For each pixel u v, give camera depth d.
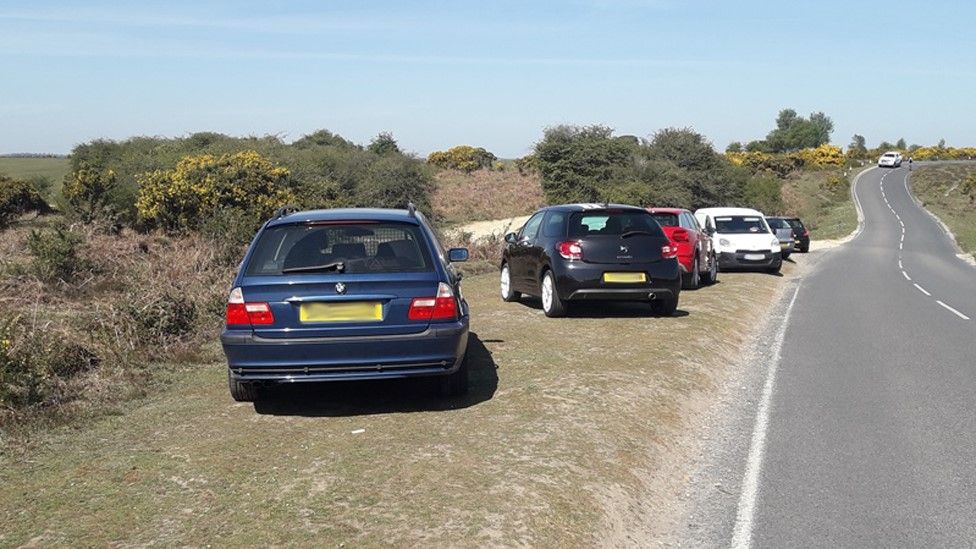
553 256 11.82
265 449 5.80
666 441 6.54
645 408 7.16
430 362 6.56
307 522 4.58
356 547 4.29
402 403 7.08
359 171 43.72
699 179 50.28
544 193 50.88
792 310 15.37
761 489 5.68
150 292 9.98
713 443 6.75
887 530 4.96
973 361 10.22
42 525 4.55
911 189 81.25
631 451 6.08
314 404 7.05
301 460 5.57
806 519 5.14
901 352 10.85
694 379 8.51
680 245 16.52
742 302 15.09
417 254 6.76
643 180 48.47
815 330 12.82
